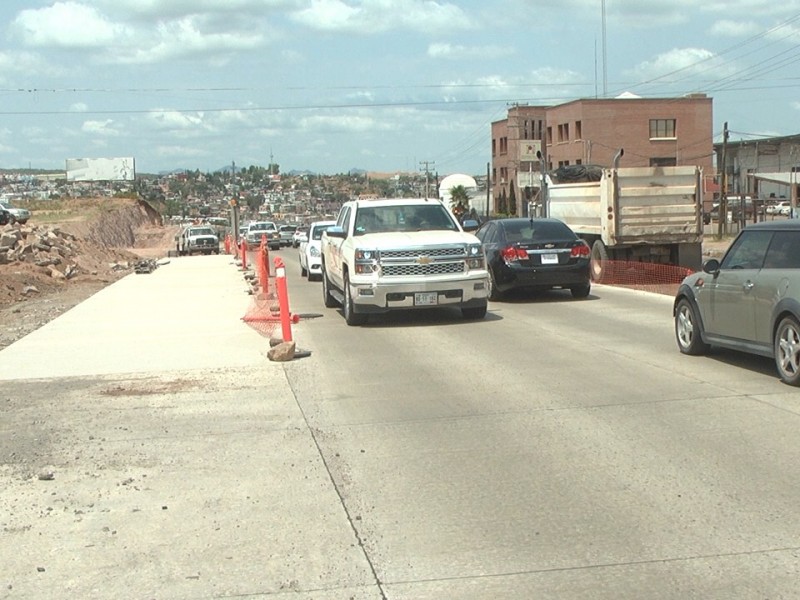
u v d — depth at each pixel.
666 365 11.30
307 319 17.36
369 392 10.27
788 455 7.27
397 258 15.69
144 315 18.62
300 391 10.45
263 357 12.86
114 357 13.21
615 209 22.36
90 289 30.06
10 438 8.59
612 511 6.12
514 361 11.95
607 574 5.11
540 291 21.14
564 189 26.17
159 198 175.50
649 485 6.63
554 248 18.98
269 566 5.38
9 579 5.29
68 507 6.55
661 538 5.62
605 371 11.02
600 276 23.03
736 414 8.64
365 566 5.33
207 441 8.32
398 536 5.79
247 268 32.75
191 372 11.86
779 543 5.48
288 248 63.62
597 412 8.92
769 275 10.05
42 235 39.12
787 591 4.83
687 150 74.38
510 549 5.52
